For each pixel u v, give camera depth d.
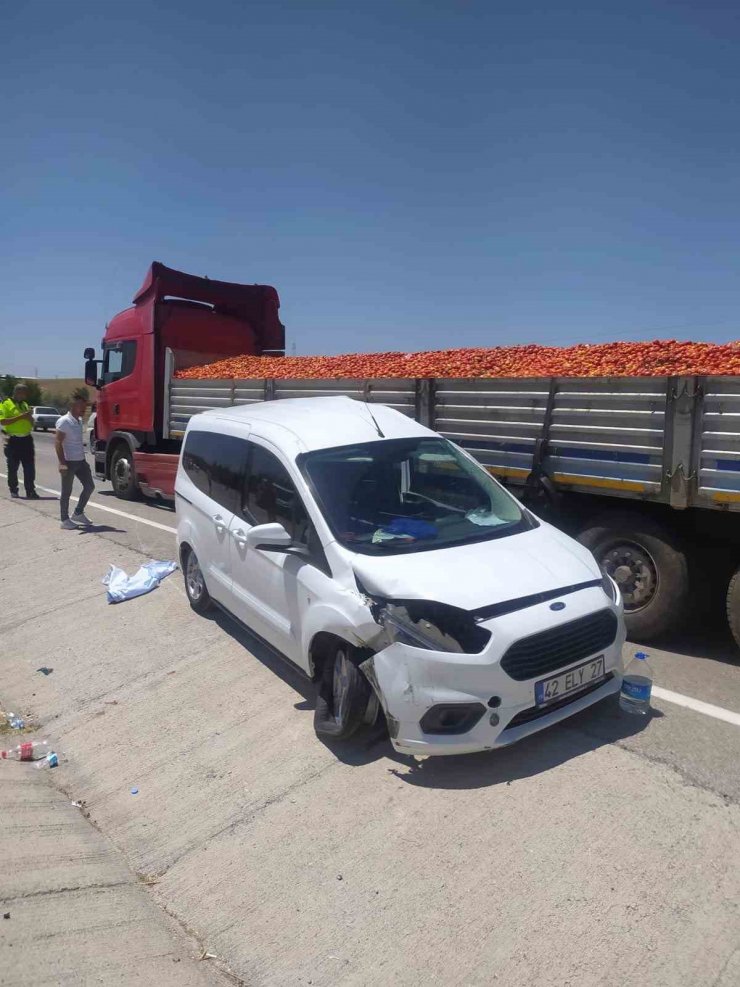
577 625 4.15
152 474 12.30
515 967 2.91
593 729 4.50
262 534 4.79
